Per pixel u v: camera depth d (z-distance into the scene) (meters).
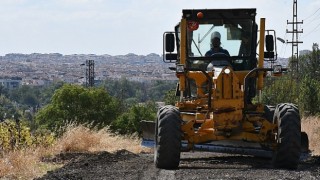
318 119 40.34
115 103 93.31
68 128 23.16
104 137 23.94
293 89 54.31
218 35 16.84
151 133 17.16
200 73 15.47
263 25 16.03
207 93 15.28
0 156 17.06
